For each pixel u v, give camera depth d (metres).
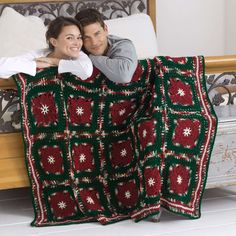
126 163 2.66
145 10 4.00
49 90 2.59
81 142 2.63
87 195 2.64
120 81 2.54
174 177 2.59
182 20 4.16
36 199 2.66
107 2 3.92
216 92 2.79
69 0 3.87
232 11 4.13
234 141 2.71
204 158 2.62
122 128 2.66
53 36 2.61
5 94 2.61
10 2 3.79
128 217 2.65
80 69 2.52
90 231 2.54
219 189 3.11
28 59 2.66
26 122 2.60
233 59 2.68
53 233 2.54
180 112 2.61
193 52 4.22
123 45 2.63
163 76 2.62
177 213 2.58
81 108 2.61
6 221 2.71
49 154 2.62
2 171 2.66
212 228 2.55
